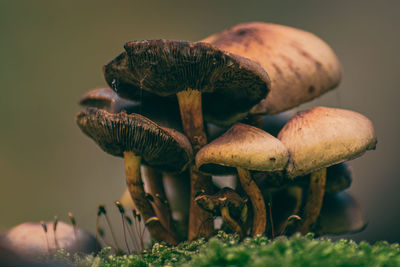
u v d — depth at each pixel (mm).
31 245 254
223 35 276
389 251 204
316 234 268
